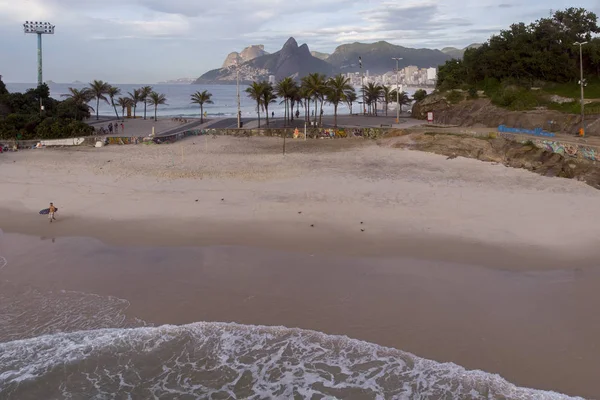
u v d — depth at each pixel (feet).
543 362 41.42
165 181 110.22
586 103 178.19
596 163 111.65
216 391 39.29
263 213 84.99
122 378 40.86
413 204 89.25
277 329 47.32
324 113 390.63
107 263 63.98
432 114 217.97
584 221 77.25
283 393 38.86
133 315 50.47
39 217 84.38
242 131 198.70
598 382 38.68
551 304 51.13
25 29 309.22
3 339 46.11
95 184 108.17
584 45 213.25
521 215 81.41
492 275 58.65
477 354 42.80
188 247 69.62
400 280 57.72
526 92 202.39
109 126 211.00
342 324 48.19
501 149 136.36
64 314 50.67
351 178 111.86
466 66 252.01
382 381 39.83
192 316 50.26
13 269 62.08
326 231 75.56
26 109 239.09
